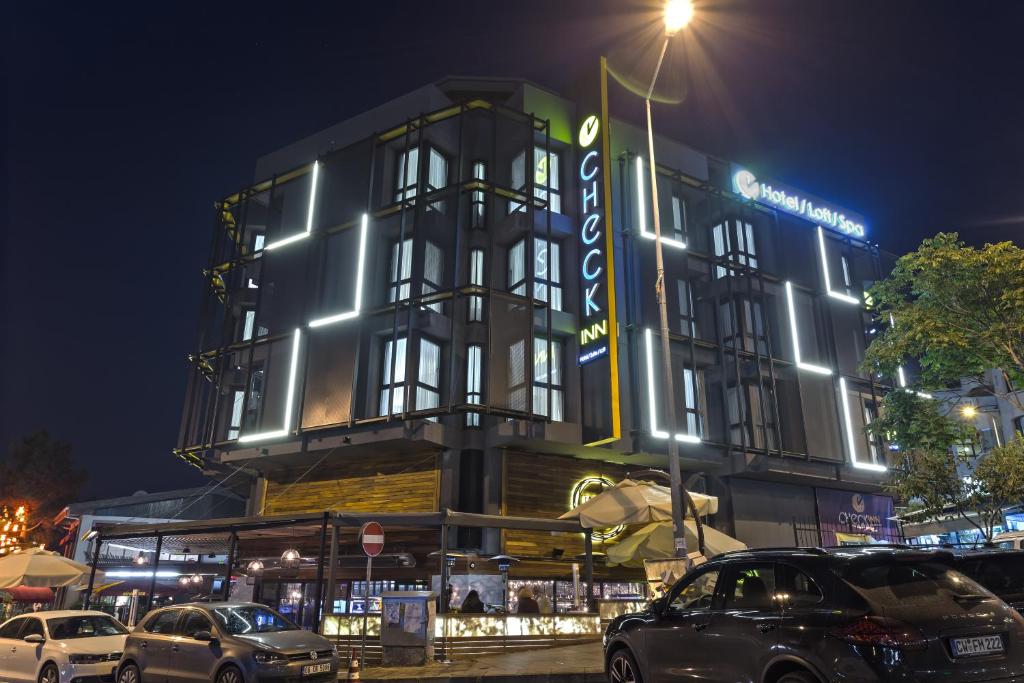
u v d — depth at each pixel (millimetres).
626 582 24281
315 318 25750
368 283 25375
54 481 47781
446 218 25719
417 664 12883
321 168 28094
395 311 23797
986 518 17531
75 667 11961
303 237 27031
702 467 27281
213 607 11391
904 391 18391
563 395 25375
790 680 5250
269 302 28984
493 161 25531
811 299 32281
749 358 28547
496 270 25719
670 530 15422
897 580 5312
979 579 8617
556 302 26297
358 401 24000
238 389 28172
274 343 26609
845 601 5164
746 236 31578
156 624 11727
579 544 23875
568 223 27031
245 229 29953
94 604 28984
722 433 27516
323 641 10906
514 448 23938
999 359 16453
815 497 30219
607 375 23672
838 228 34625
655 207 17594
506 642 14305
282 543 22969
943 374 17672
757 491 28359
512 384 23266
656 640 6871
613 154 28812
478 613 14695
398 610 13367
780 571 5867
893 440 18750
